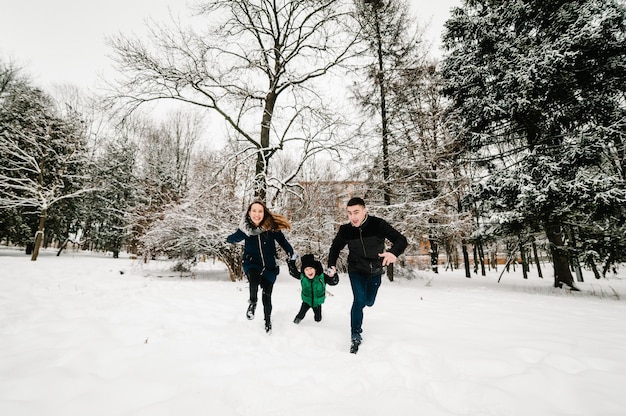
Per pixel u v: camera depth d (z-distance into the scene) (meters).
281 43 10.80
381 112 12.20
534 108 9.23
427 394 1.81
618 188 7.84
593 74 8.70
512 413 1.60
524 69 8.83
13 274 7.86
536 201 8.47
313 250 10.31
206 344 2.69
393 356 2.43
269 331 3.17
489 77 10.13
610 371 2.19
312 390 1.81
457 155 11.59
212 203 8.87
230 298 5.30
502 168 9.98
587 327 3.63
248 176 9.39
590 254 8.83
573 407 1.67
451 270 28.56
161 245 9.19
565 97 9.16
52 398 1.66
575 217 9.54
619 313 4.84
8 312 3.67
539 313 4.62
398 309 4.71
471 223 11.28
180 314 3.85
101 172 21.52
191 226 8.62
